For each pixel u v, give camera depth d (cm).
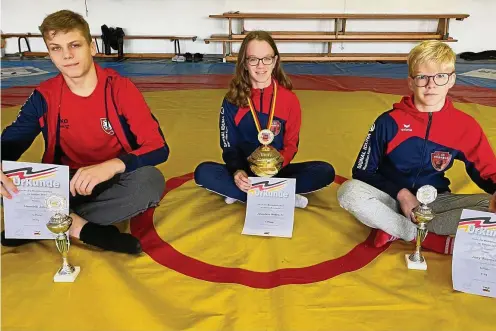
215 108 392
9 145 181
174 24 675
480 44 671
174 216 200
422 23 670
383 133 184
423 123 179
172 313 143
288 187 187
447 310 145
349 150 292
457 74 541
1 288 154
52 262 169
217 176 206
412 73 173
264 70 199
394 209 185
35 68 581
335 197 222
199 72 566
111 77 185
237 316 142
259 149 194
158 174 190
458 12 661
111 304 146
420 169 184
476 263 152
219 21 672
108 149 192
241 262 170
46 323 138
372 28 674
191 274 163
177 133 325
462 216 152
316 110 382
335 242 184
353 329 136
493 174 174
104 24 657
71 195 182
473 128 177
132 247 170
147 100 417
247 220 192
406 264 169
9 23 670
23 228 169
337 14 633
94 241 174
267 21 675
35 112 183
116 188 182
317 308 145
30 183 163
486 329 136
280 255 174
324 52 682
